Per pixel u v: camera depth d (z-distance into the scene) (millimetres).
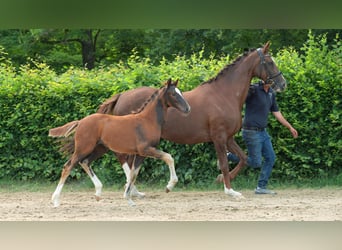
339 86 13984
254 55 12523
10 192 13984
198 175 14406
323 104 14086
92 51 29344
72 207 11414
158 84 14352
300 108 14125
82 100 14570
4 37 29000
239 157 12781
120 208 11250
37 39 27969
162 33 27156
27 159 14922
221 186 14125
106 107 12648
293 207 11156
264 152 12992
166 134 12453
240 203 11812
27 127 14781
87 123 11180
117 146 11102
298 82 14055
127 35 29484
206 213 10484
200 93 12523
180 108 11250
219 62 14516
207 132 12406
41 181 15070
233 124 12359
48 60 29047
